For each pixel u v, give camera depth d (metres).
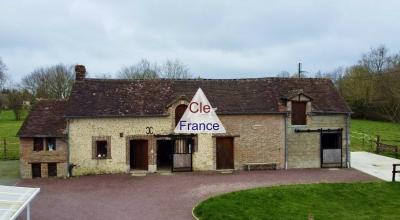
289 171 26.56
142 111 26.27
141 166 26.72
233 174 25.55
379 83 63.22
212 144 26.70
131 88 28.17
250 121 27.12
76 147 25.48
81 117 25.38
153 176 24.95
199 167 26.62
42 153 25.09
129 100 27.09
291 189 21.20
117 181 23.70
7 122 64.62
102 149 26.06
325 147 28.34
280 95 28.42
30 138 24.98
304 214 17.80
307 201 19.69
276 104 27.77
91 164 25.66
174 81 29.16
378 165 28.52
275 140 27.34
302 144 27.62
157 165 28.06
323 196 20.45
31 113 26.28
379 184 22.42
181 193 20.77
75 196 20.39
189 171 26.44
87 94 27.05
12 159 31.55
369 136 44.81
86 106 26.06
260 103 27.78
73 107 25.81
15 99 70.69
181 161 26.34
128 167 26.03
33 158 24.97
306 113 27.59
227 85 29.39
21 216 17.00
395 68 61.97
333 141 28.62
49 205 18.80
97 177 24.89
